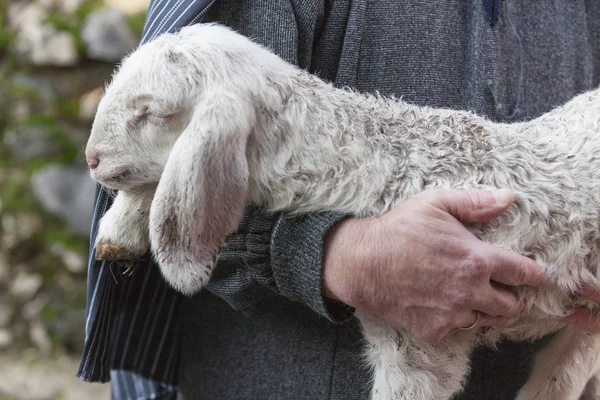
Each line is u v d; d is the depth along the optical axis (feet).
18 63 15.56
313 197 4.83
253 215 5.05
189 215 4.45
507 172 4.82
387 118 4.98
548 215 4.74
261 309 5.51
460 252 4.58
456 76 5.78
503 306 4.70
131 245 4.95
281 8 5.31
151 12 5.52
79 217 14.12
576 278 4.80
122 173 4.80
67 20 15.85
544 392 5.49
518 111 5.87
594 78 6.55
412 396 4.87
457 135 4.93
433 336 4.75
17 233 13.70
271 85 4.78
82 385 12.06
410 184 4.80
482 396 5.56
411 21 5.73
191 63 4.62
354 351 5.48
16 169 14.42
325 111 4.86
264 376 5.82
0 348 12.90
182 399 6.59
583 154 4.95
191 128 4.47
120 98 4.74
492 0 5.79
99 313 5.58
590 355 5.49
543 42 6.10
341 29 5.65
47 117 14.96
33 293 13.39
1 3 16.53
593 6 6.54
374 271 4.66
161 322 6.45
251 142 4.76
